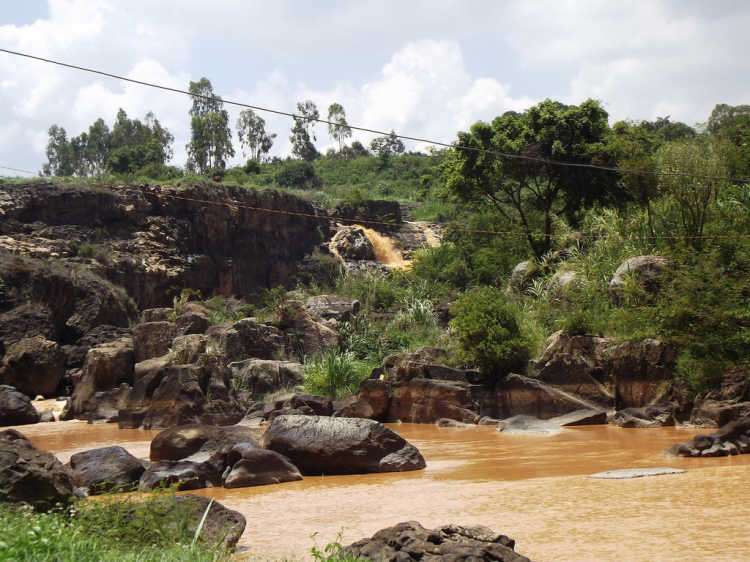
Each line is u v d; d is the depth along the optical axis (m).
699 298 18.50
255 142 106.88
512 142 34.03
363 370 26.12
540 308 24.33
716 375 17.00
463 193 36.28
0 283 34.94
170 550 6.16
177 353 23.64
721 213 23.33
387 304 38.97
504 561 5.74
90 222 46.19
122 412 22.02
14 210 43.03
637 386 18.81
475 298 22.45
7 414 23.52
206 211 51.81
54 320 35.66
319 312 33.47
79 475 11.09
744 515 7.57
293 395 21.39
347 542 7.51
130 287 44.69
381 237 65.31
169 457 12.45
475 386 21.09
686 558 6.15
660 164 24.56
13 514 6.82
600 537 7.01
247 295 53.62
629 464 11.80
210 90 99.12
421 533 6.29
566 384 19.89
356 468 12.55
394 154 128.25
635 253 23.53
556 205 39.78
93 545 5.95
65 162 106.38
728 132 31.23
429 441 16.84
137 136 107.69
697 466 11.12
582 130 34.22
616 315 20.23
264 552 7.22
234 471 11.70
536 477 10.96
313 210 63.16
